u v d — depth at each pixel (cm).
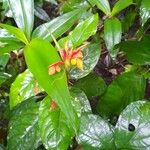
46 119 28
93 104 39
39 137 31
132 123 30
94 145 30
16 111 33
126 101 35
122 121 30
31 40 28
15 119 32
